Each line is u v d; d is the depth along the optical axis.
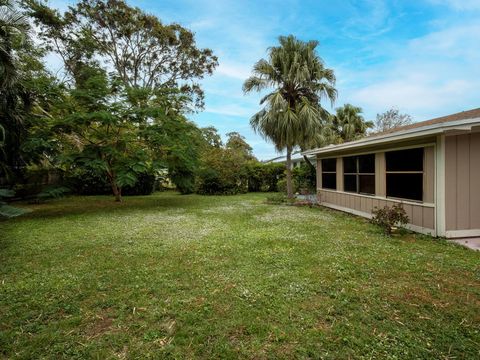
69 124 8.18
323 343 2.07
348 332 2.20
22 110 7.85
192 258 4.03
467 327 2.25
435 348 2.00
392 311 2.51
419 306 2.59
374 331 2.21
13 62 6.52
